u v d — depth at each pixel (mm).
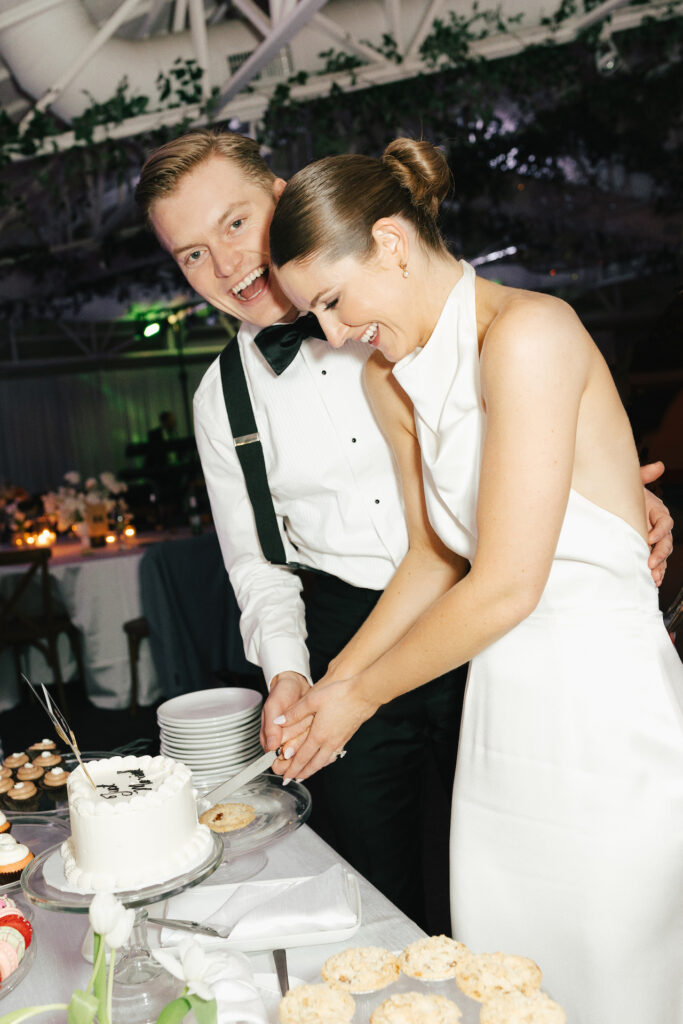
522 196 9406
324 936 1054
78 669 5656
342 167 1143
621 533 1206
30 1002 1008
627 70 7723
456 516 1307
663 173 8539
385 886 1851
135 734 4758
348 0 6809
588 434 1184
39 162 7465
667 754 1195
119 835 1069
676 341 2086
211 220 1590
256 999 887
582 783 1205
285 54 6988
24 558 5039
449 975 893
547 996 831
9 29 5863
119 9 5973
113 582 5098
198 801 1443
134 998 963
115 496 6895
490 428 1117
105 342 17547
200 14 6352
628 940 1197
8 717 5273
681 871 1200
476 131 7934
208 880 1264
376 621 1510
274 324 1702
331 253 1132
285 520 1895
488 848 1299
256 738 1688
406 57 7000
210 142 1594
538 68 7332
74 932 1162
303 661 1671
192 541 4852
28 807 1623
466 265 1265
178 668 4746
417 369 1261
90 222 8922
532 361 1075
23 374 17172
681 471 1999
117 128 6727
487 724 1291
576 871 1213
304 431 1765
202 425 1899
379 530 1757
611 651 1208
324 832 3203
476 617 1148
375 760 1777
